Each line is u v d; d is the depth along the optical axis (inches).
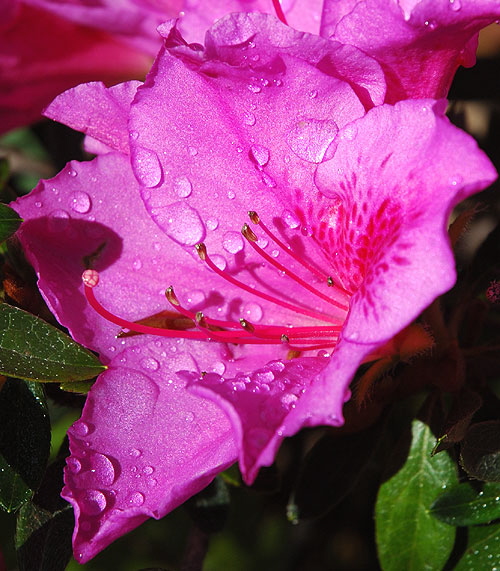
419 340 7.5
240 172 7.5
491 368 8.5
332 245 7.4
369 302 6.5
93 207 8.0
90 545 7.0
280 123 7.3
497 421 7.4
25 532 7.7
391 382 8.0
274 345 7.9
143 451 7.3
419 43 7.0
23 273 7.9
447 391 8.0
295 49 6.9
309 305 8.0
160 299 7.9
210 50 6.9
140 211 8.0
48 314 7.9
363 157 6.9
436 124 6.5
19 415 7.5
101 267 7.9
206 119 7.4
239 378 7.0
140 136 7.5
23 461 7.5
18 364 7.2
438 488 8.2
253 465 6.3
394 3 6.8
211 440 7.3
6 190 8.8
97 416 7.4
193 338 7.7
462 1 6.8
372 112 6.8
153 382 7.6
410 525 8.2
